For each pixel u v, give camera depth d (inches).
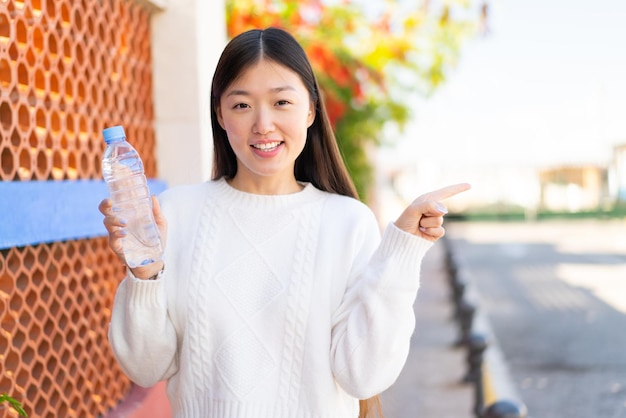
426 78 469.4
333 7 409.7
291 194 101.4
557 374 324.5
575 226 1574.8
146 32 193.6
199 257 98.6
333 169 106.0
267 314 96.7
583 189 1892.2
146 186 93.0
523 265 781.9
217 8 213.0
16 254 130.3
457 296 440.1
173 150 197.5
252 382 95.3
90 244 162.2
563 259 840.3
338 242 99.2
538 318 461.7
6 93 127.6
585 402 282.4
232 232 99.6
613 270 722.8
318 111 103.7
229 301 96.7
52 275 144.1
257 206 100.4
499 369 237.6
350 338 93.6
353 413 100.6
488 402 196.9
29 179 135.1
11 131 128.7
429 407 279.1
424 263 810.8
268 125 94.3
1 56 126.4
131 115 183.3
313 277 97.5
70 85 152.2
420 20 437.7
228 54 95.7
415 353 373.1
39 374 138.8
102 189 157.8
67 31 149.1
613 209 1817.2
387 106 498.3
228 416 94.9
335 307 97.5
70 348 149.6
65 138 150.6
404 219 92.4
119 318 95.0
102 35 167.0
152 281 92.7
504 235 1302.9
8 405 125.7
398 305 92.7
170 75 196.4
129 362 96.2
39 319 139.3
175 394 99.3
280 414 95.4
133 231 91.9
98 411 160.6
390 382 95.6
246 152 96.3
